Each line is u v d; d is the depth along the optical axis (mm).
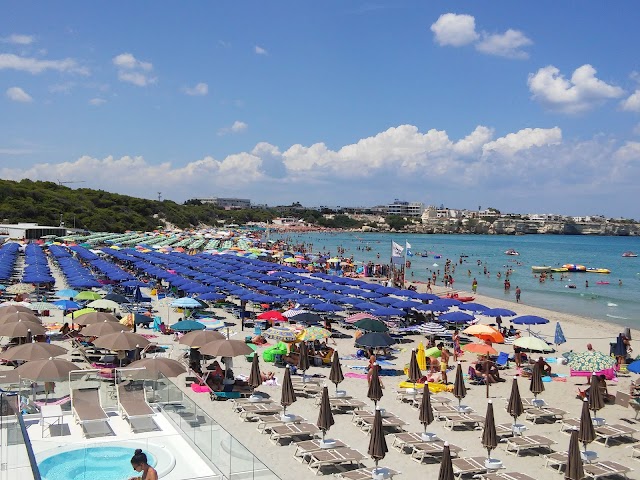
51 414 15750
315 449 15117
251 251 88938
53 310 37781
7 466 10766
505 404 20797
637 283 82562
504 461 15469
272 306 40438
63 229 124188
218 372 21234
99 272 58531
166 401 15734
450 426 18172
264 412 18453
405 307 36875
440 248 174500
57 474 12633
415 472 14680
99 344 20281
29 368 16000
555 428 18406
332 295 39375
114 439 14289
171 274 47344
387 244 189000
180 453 13773
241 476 11672
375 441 13633
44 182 174000
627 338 29594
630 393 21828
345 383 23047
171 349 26812
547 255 148875
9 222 129125
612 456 16125
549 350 24812
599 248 191250
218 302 42719
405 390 21328
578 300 62344
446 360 25016
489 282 80875
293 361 25250
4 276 44969
